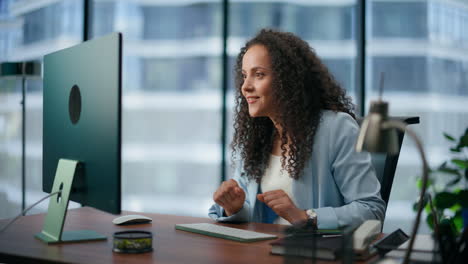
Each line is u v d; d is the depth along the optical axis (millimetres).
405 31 3949
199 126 5406
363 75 3689
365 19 3678
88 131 1181
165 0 5270
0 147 3783
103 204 1113
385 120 894
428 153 3875
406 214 3824
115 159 1080
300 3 4625
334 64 4352
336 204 1628
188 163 5434
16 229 1369
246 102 1840
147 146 5371
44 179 1434
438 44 3932
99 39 1146
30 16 3957
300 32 4633
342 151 1613
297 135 1645
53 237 1207
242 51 1887
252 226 1454
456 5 3889
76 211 1691
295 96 1663
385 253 1062
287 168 1655
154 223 1489
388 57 3938
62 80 1334
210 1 5375
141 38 5254
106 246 1148
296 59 1703
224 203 1533
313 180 1646
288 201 1394
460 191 2510
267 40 1716
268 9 4812
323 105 1751
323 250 972
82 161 1206
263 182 1747
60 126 1334
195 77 5379
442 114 3908
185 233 1327
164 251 1101
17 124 3797
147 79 5316
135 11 5188
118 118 1079
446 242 1000
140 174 5355
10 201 3758
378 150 880
